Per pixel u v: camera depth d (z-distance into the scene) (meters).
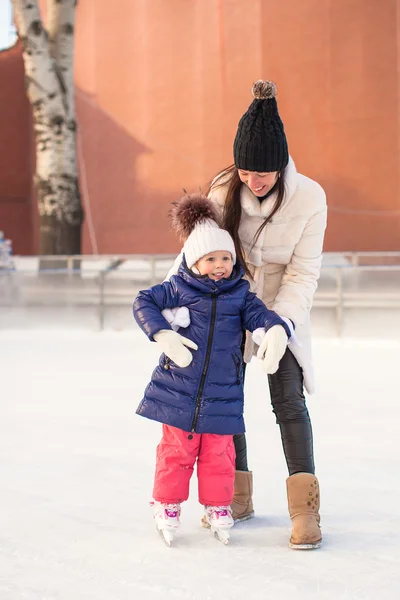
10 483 4.07
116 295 12.48
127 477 4.16
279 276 3.60
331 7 16.66
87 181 20.98
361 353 9.61
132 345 10.78
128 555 3.02
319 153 16.95
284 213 3.39
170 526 3.16
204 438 3.26
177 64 19.12
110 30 20.34
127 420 5.75
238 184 3.39
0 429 5.47
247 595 2.58
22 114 23.25
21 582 2.73
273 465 4.38
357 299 11.20
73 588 2.67
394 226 16.33
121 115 20.31
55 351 10.22
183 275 3.29
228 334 3.23
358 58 16.45
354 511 3.55
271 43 17.42
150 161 19.81
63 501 3.74
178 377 3.22
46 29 15.80
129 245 20.34
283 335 3.19
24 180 23.31
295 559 2.95
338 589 2.62
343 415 5.80
